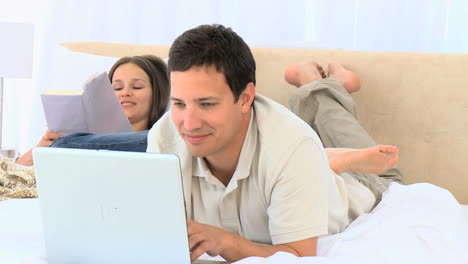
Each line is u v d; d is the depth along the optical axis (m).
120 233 1.17
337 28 3.22
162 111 2.34
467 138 2.40
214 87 1.20
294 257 1.22
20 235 1.52
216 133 1.24
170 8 3.26
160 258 1.17
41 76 3.28
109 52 2.59
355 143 2.21
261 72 2.52
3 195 1.93
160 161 1.08
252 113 1.38
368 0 3.20
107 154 1.12
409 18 3.19
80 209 1.19
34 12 3.31
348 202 1.73
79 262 1.24
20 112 3.40
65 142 1.80
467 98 2.41
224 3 3.25
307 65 2.39
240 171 1.37
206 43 1.20
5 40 2.77
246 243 1.30
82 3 3.25
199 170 1.41
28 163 2.24
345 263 1.24
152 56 2.38
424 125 2.43
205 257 1.44
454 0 3.19
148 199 1.12
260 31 3.24
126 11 3.26
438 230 1.50
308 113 2.33
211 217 1.45
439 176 2.42
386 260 1.32
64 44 2.61
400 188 1.83
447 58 2.44
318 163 1.34
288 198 1.32
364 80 2.47
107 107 1.95
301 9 3.22
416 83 2.44
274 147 1.33
